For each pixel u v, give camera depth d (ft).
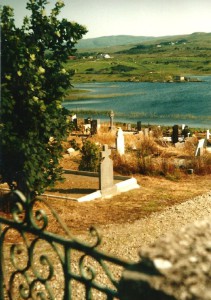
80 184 47.98
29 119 32.68
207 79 481.46
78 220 35.06
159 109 222.07
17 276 21.47
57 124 34.01
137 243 30.45
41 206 37.50
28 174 32.78
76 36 33.73
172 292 7.07
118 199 43.27
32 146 32.73
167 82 460.55
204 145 82.07
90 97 309.42
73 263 25.03
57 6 33.47
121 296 7.75
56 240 10.21
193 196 45.57
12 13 32.12
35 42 33.55
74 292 20.81
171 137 95.04
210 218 9.21
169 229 34.24
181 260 7.61
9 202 33.40
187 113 201.05
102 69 650.43
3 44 31.01
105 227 33.86
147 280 7.38
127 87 407.85
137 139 83.41
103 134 89.51
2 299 12.56
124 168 56.59
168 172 56.13
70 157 65.00
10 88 31.99
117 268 24.72
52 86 34.47
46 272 22.67
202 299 6.87
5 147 31.81
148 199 43.75
